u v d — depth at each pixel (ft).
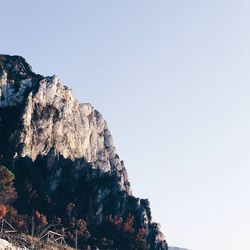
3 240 459.32
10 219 610.65
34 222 641.81
